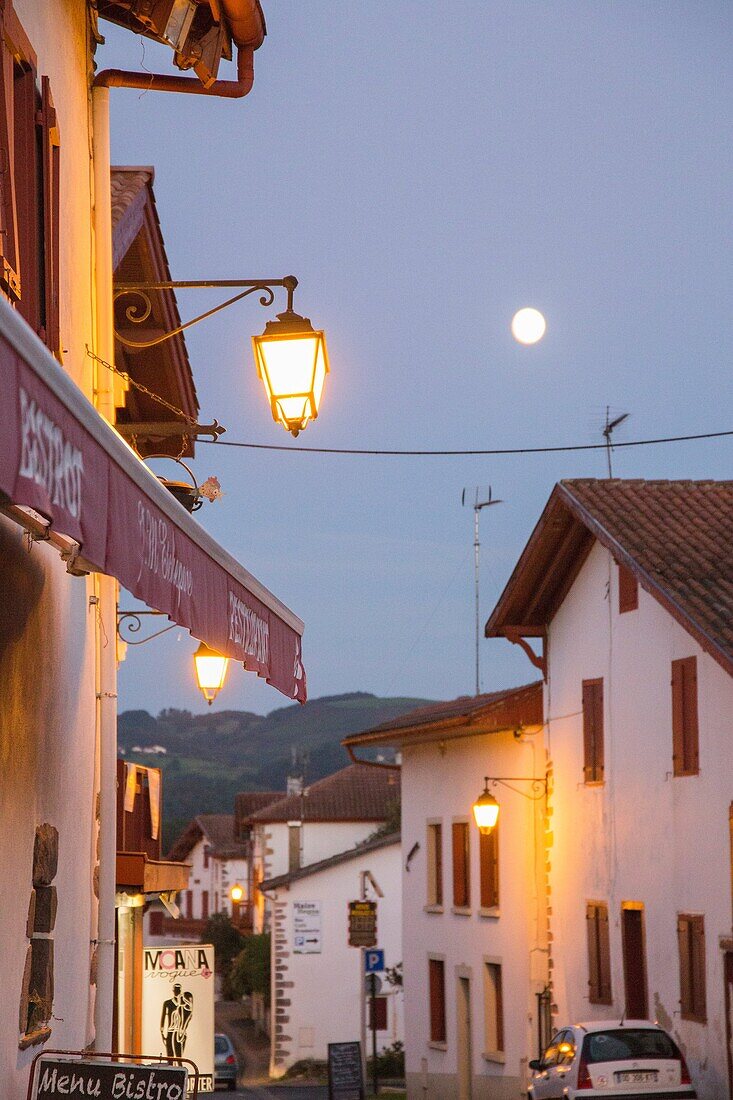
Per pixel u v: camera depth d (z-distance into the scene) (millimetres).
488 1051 32188
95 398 10875
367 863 55500
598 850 26797
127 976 16281
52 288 9109
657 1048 20297
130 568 6004
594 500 26469
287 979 54781
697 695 22953
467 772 33906
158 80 11180
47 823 8914
